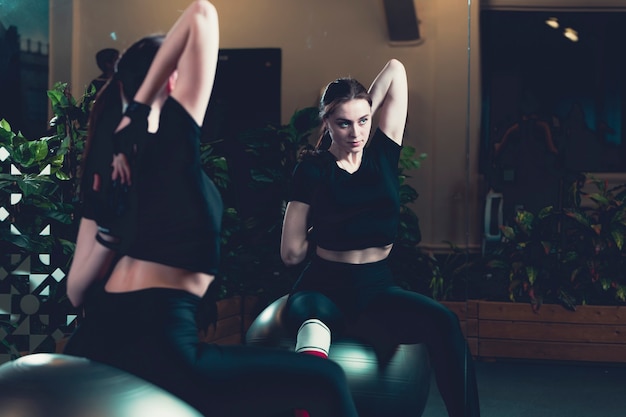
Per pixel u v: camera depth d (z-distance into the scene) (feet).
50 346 9.98
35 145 10.06
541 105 17.89
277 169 12.16
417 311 7.53
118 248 5.07
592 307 13.84
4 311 10.03
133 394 4.77
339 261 7.77
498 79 17.74
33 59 11.22
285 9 12.57
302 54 12.68
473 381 7.50
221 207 5.28
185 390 4.91
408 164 12.80
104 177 5.20
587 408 11.23
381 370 7.44
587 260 14.07
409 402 7.53
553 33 18.01
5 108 11.76
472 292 14.30
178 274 5.01
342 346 7.48
